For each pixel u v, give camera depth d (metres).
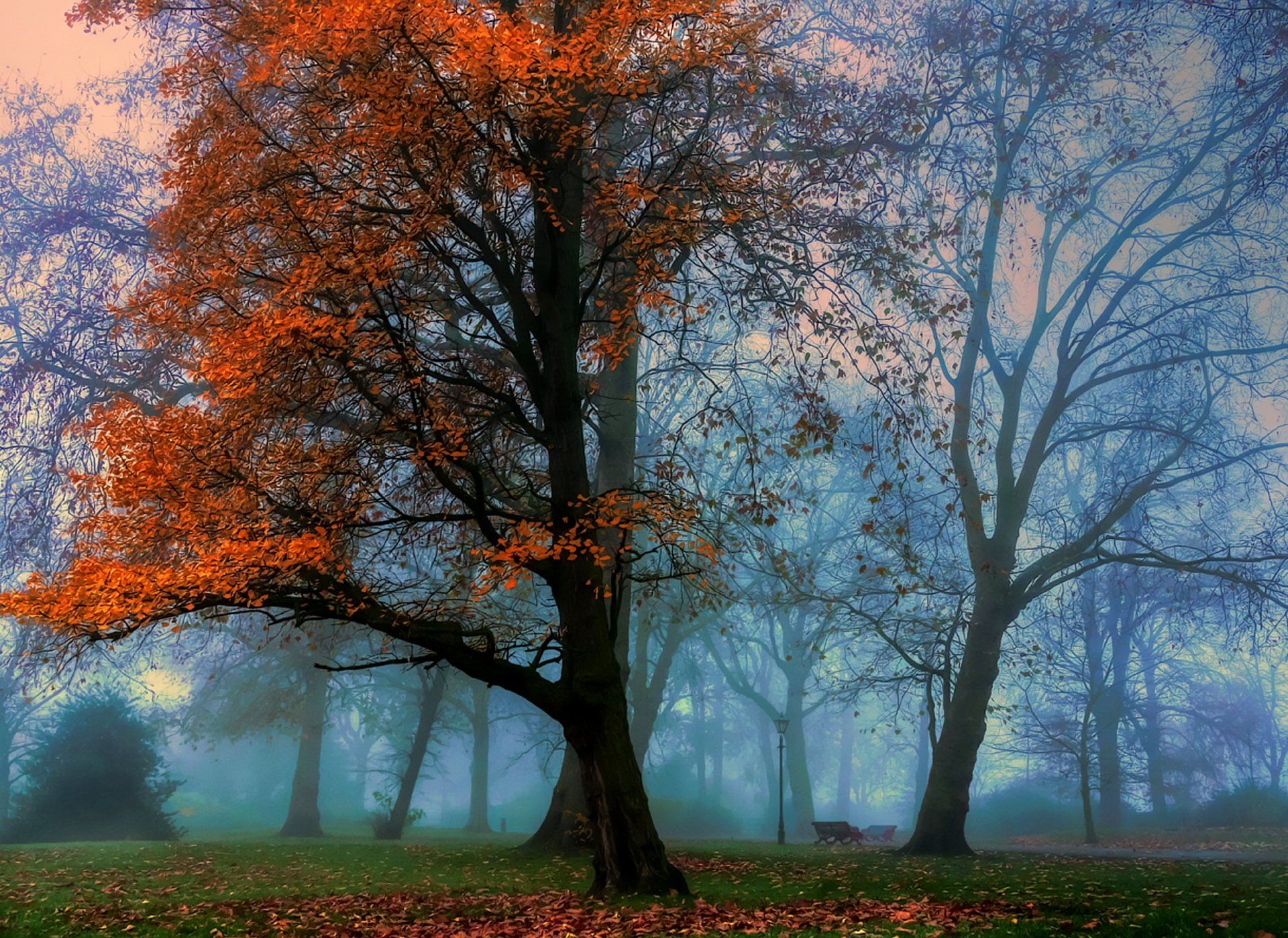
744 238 16.56
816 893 12.44
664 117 14.86
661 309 13.02
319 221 11.32
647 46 12.31
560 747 29.56
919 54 22.62
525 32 10.35
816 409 17.94
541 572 12.46
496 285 19.70
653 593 20.84
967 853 22.69
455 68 10.47
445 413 12.16
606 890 11.74
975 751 23.39
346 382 11.71
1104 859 21.22
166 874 16.56
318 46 10.88
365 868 18.00
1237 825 37.72
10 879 15.29
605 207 12.56
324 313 10.98
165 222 11.59
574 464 12.67
